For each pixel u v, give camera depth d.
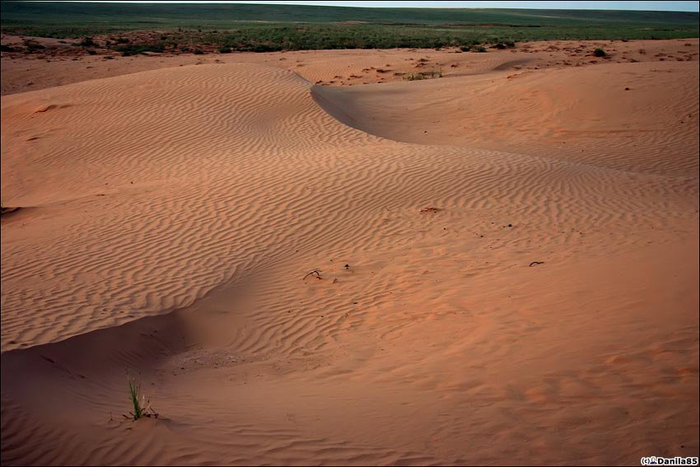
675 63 29.22
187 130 19.22
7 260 10.77
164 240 11.55
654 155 20.00
